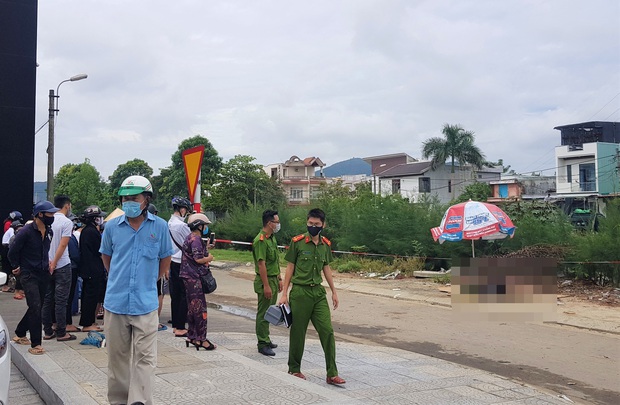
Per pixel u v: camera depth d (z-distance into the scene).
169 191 52.75
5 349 4.76
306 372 6.99
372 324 10.95
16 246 6.89
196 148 8.26
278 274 7.93
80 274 8.34
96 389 5.58
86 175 54.97
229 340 8.67
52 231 7.32
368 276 18.38
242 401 5.24
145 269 4.81
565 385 6.97
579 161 44.44
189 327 7.55
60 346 7.48
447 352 8.66
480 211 15.02
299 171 76.50
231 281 18.39
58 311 7.77
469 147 48.91
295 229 27.61
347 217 22.53
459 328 10.42
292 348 6.53
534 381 7.14
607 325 10.27
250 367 6.45
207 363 6.63
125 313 4.70
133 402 4.59
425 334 9.97
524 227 16.66
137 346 4.71
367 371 7.18
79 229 9.77
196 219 7.55
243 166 47.00
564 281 14.71
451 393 6.17
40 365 6.45
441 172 53.19
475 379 6.82
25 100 16.86
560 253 14.92
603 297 12.95
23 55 16.86
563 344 9.08
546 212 18.36
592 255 14.11
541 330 10.11
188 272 7.49
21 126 16.78
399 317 11.64
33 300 6.98
